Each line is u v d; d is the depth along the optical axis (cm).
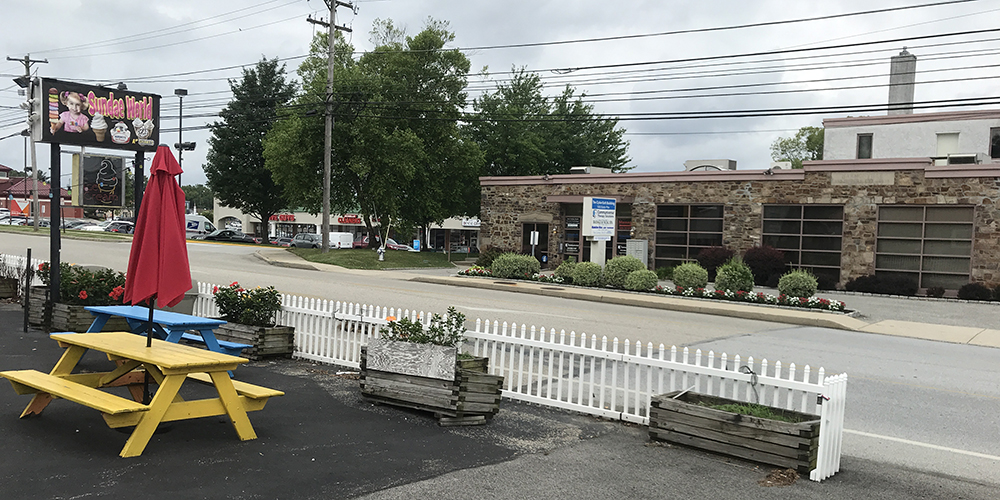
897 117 3369
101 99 1204
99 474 497
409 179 4041
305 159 3984
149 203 612
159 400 554
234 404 598
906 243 2556
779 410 638
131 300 616
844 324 1728
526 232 3494
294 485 497
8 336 1074
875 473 613
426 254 4453
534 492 512
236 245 4900
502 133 5109
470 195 5191
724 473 579
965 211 2445
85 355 967
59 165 1160
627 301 2194
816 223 2728
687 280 2297
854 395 939
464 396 686
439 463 569
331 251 3788
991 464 659
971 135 3209
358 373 936
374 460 567
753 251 2780
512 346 848
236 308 1050
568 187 3347
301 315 1055
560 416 766
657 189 3094
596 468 578
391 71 4250
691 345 1323
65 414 659
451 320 777
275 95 6050
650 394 757
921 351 1362
